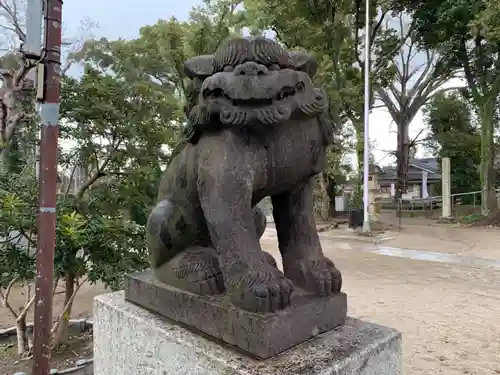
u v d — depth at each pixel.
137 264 2.98
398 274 5.31
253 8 9.27
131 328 1.28
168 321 1.22
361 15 10.80
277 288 0.99
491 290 4.46
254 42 1.06
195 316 1.13
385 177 21.52
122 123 3.24
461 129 16.38
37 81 2.00
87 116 3.12
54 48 2.00
